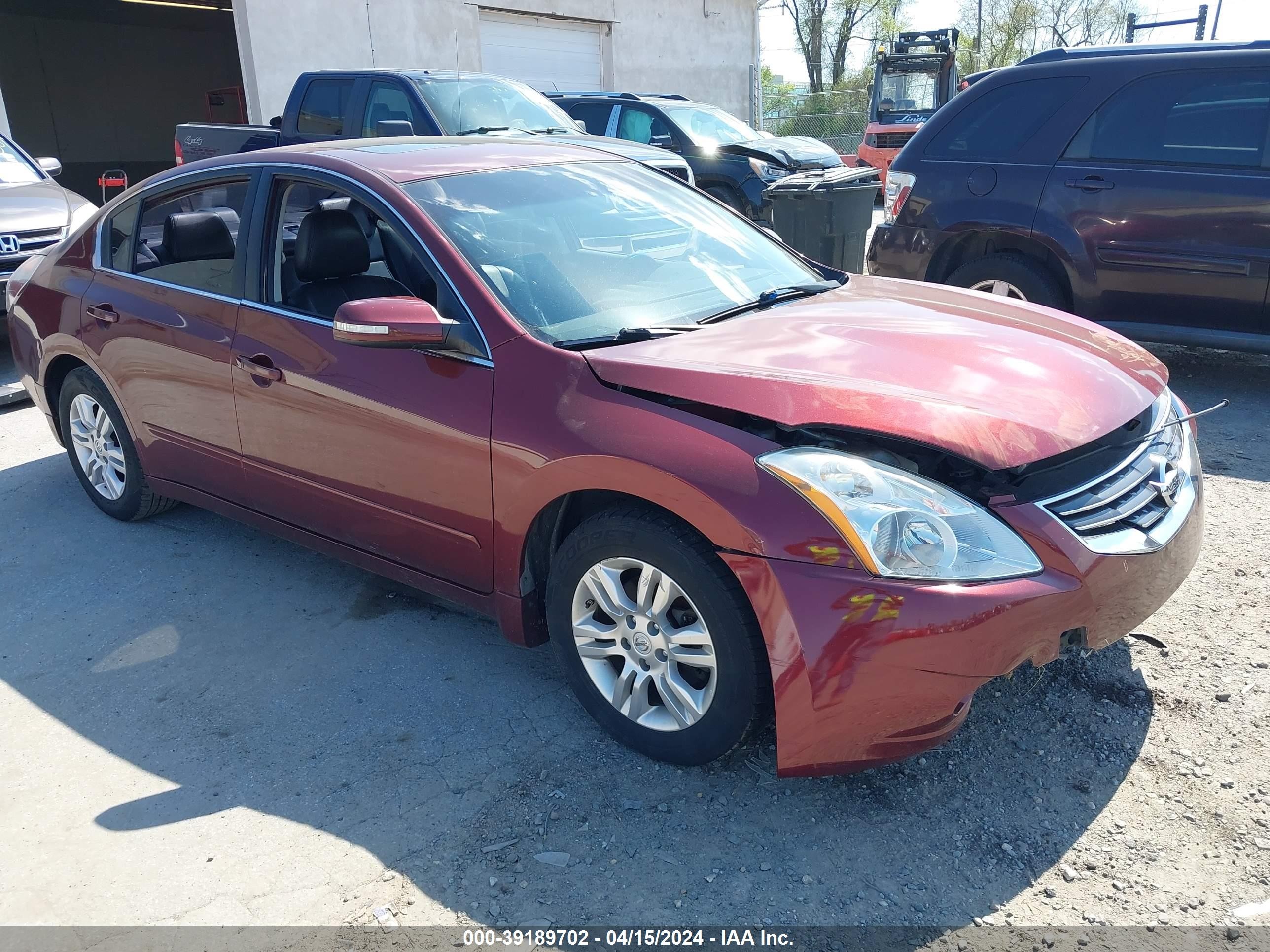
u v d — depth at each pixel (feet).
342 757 9.41
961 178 20.18
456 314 9.86
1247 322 17.85
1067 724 9.44
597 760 9.21
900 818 8.34
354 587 12.89
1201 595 11.66
